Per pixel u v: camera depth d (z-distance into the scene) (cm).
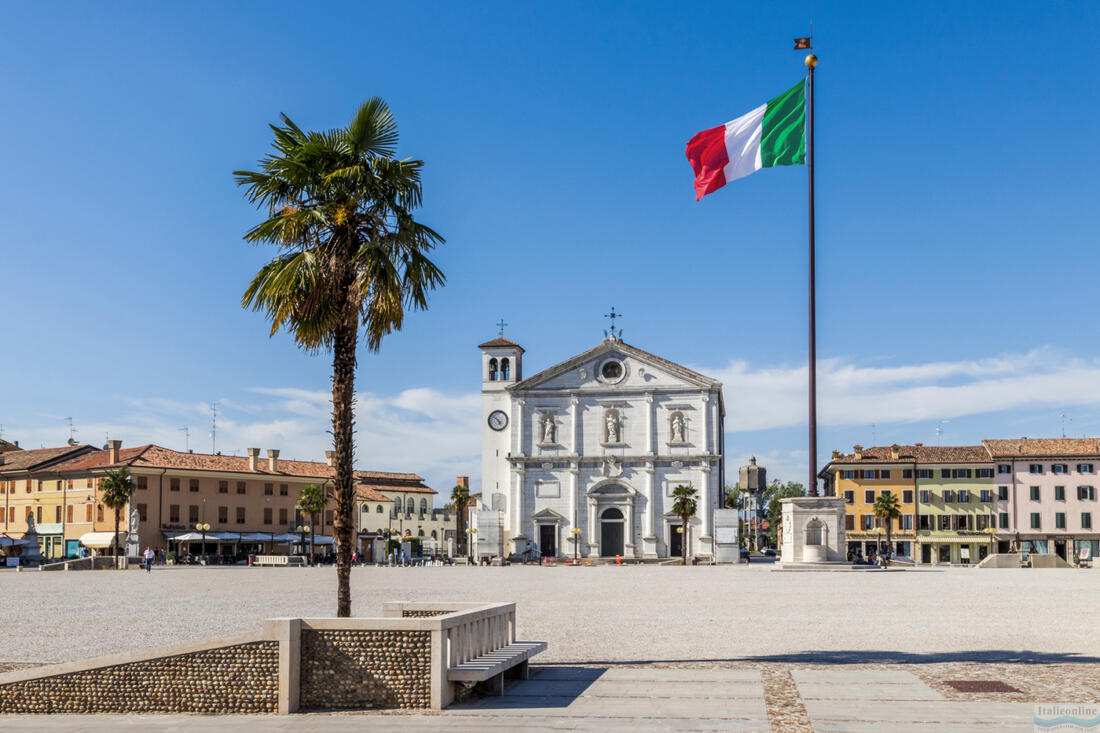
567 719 1331
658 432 10812
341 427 1855
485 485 11112
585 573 6888
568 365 11000
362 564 10712
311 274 1848
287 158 1905
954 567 7981
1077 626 2473
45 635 2447
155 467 10106
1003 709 1354
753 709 1377
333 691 1430
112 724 1350
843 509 5644
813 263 4056
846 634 2306
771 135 3584
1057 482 11612
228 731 1286
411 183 1962
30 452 11681
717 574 6225
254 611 3162
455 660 1467
